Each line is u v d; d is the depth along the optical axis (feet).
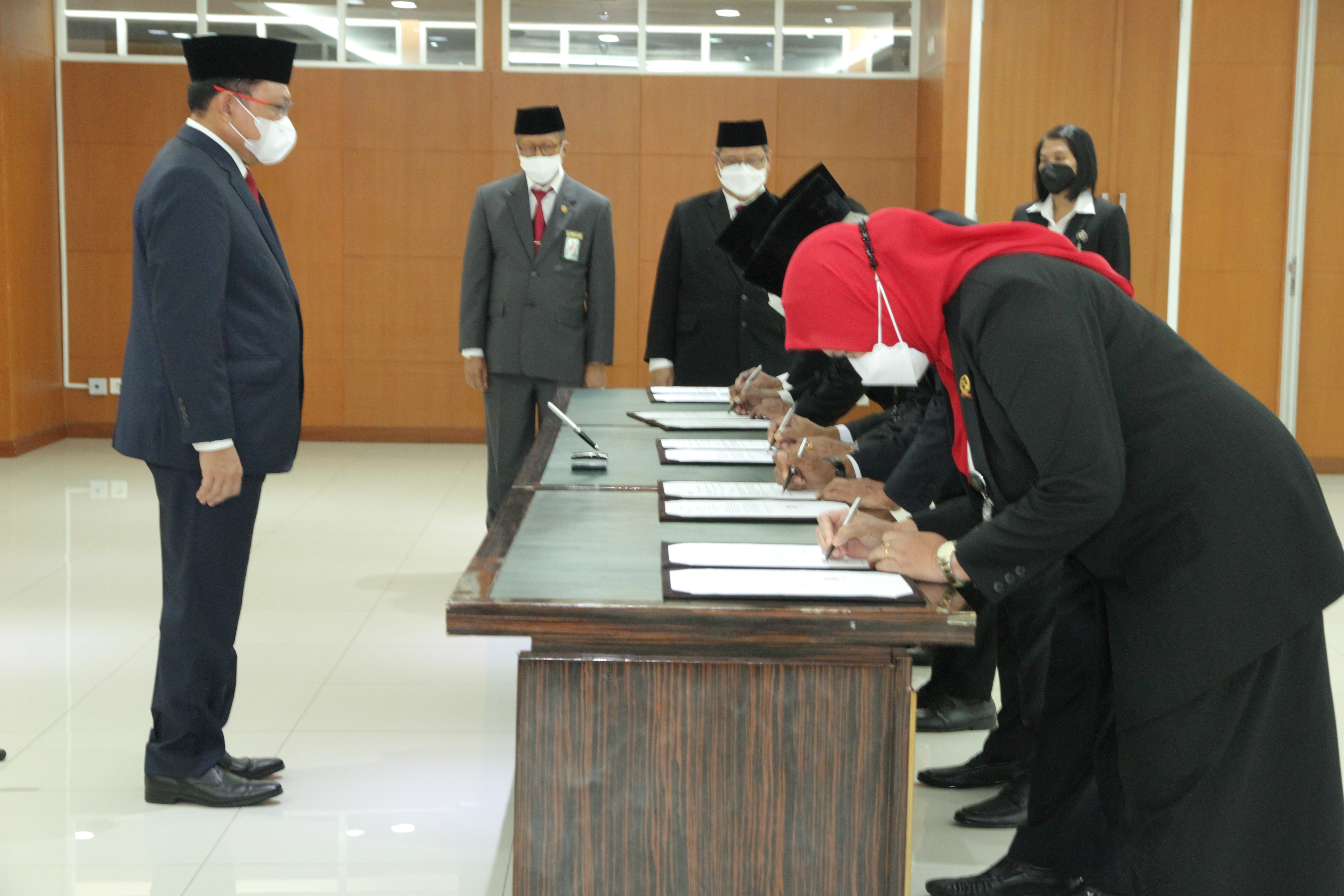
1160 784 5.98
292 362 9.41
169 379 8.77
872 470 8.93
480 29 27.12
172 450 8.97
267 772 10.14
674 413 12.82
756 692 5.79
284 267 9.58
